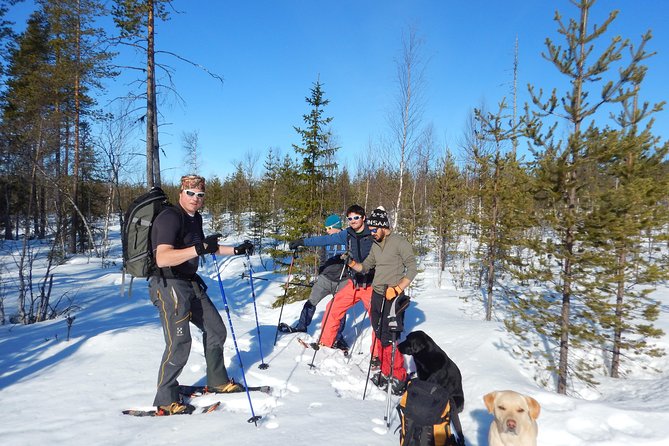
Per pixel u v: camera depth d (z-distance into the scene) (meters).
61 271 13.42
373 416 3.48
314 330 6.20
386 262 4.55
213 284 13.14
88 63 15.80
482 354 5.38
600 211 4.68
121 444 2.75
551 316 5.27
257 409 3.46
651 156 5.42
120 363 4.23
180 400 3.46
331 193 15.46
